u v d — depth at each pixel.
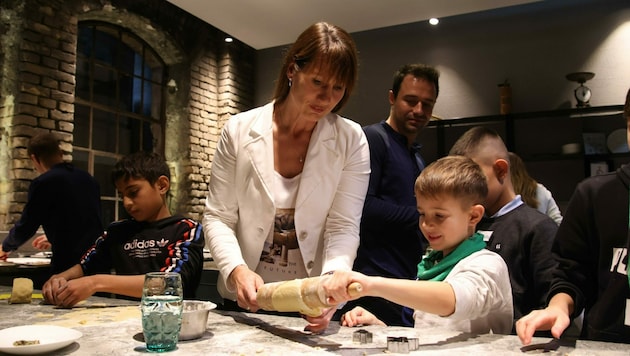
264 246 1.32
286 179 1.31
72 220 2.54
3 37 3.77
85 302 1.33
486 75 4.63
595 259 1.14
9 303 1.30
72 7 4.05
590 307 1.14
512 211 1.43
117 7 4.44
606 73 4.24
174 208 5.20
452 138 4.65
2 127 3.71
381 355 0.80
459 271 1.05
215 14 4.16
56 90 3.89
